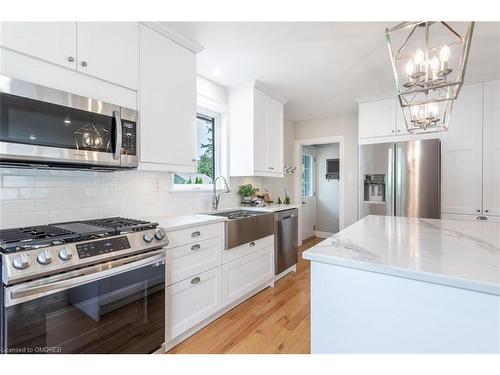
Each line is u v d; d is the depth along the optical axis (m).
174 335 1.84
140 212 2.28
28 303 1.11
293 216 3.50
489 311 0.81
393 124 3.45
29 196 1.62
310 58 2.52
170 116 2.08
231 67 2.72
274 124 3.51
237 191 3.56
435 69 1.30
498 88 2.86
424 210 3.04
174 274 1.85
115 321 1.43
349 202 4.55
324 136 4.82
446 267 0.93
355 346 1.04
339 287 1.07
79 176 1.86
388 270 0.95
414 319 0.93
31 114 1.31
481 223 1.95
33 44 1.34
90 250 1.31
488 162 2.90
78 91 1.53
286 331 2.09
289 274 3.46
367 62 2.61
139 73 1.86
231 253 2.42
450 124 3.08
